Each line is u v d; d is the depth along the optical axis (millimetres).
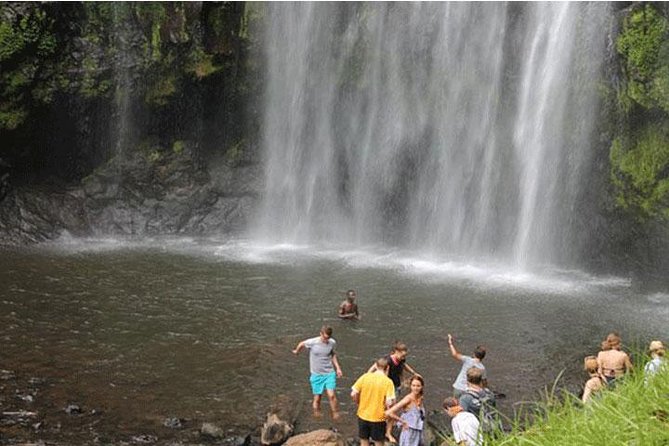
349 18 32031
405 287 23469
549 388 15234
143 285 22828
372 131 32656
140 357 16750
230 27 30750
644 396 4480
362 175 33156
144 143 31984
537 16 28453
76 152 31203
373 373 11461
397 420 10734
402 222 32812
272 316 19984
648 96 24141
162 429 13055
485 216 30453
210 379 15539
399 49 31578
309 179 33562
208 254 27766
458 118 30844
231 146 33125
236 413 13875
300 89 32844
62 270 24359
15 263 25078
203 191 32531
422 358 16922
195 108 31938
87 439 12516
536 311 21156
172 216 31938
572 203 27938
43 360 16328
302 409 14023
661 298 23266
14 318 19172
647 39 23984
